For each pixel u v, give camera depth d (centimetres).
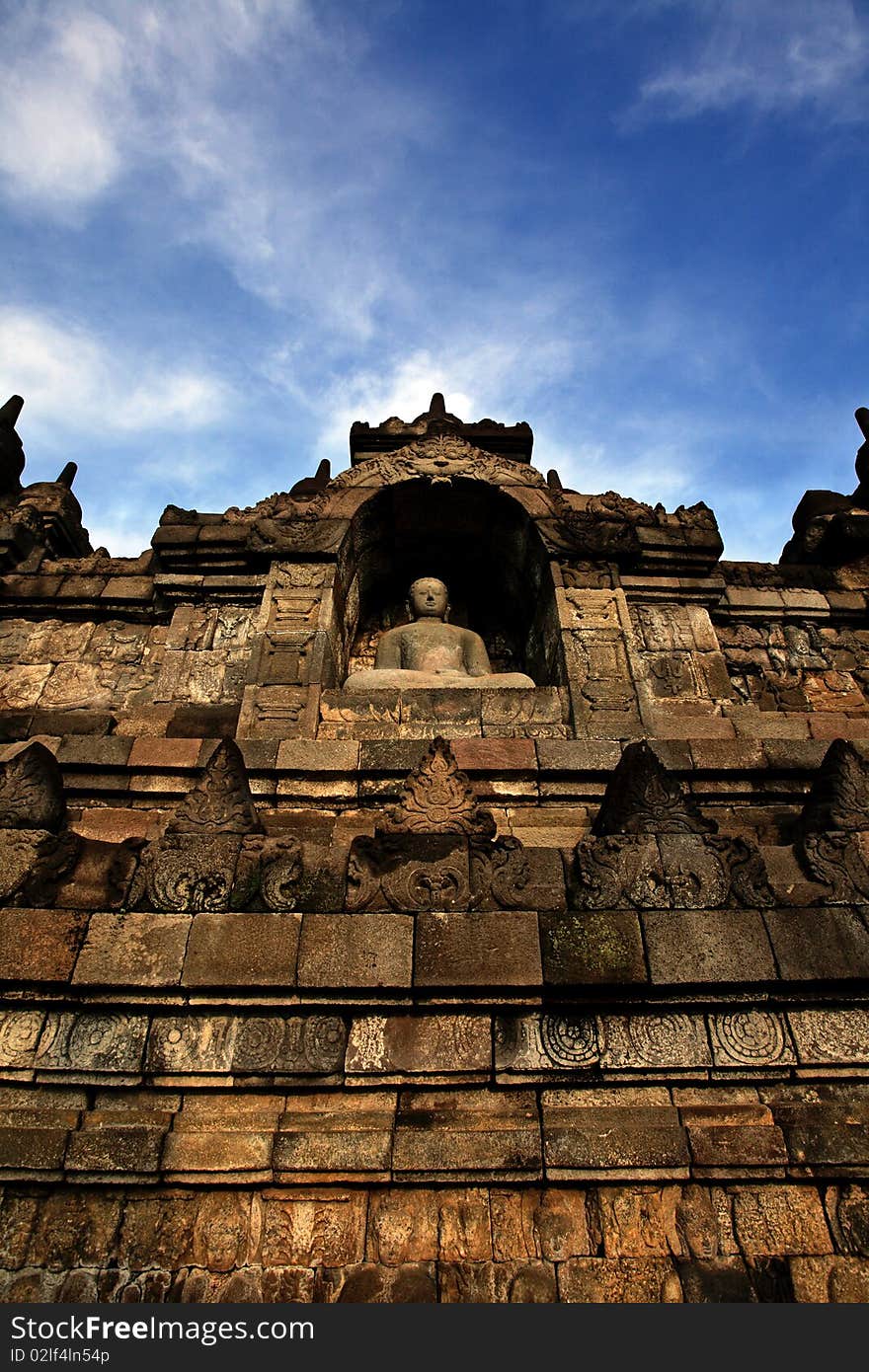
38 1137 515
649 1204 512
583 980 550
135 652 1174
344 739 975
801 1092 546
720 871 605
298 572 1168
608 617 1123
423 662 1225
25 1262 487
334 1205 512
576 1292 483
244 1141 519
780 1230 504
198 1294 480
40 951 554
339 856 619
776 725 1027
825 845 628
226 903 580
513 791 909
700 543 1221
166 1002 548
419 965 554
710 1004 559
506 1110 534
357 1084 535
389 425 1434
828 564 1382
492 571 1417
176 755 930
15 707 1112
